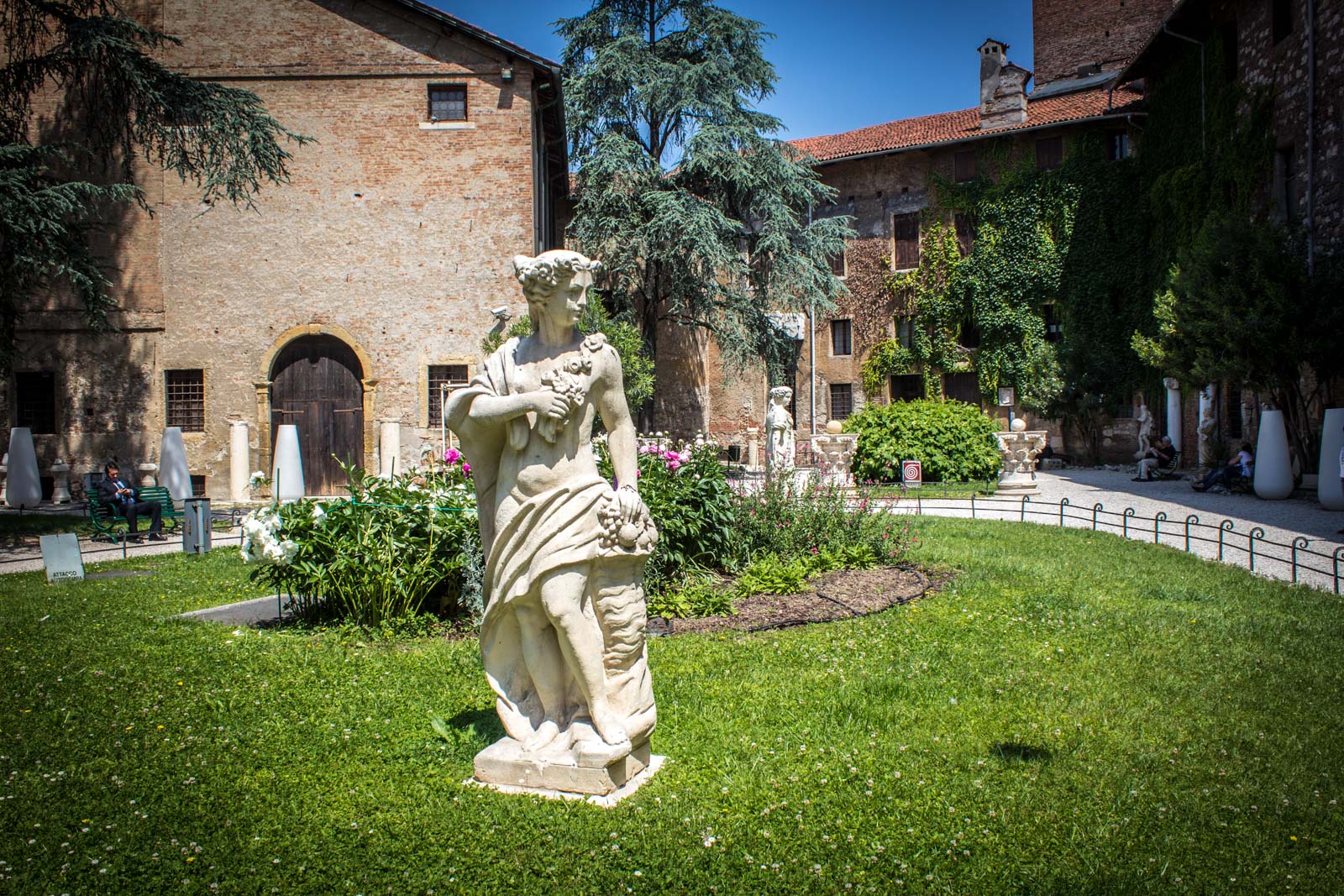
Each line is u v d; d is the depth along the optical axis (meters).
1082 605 8.09
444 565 7.94
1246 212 23.80
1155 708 5.34
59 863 3.58
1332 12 20.16
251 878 3.47
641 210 27.80
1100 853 3.65
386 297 22.95
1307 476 19.45
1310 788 4.25
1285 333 18.28
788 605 8.30
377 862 3.60
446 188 22.97
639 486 8.74
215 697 5.75
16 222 14.66
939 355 35.94
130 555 13.34
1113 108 32.44
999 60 34.94
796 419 38.62
